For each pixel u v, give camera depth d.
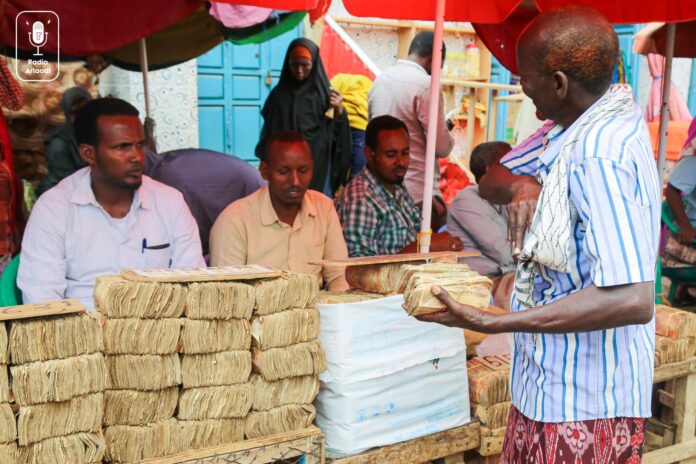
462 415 2.24
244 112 6.86
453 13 3.36
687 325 2.70
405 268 1.75
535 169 1.94
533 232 1.52
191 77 6.32
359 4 3.25
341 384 1.97
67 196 2.47
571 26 1.43
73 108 4.64
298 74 5.12
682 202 4.58
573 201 1.43
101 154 2.39
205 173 3.47
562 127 1.57
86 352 1.60
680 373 2.69
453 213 3.63
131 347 1.71
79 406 1.60
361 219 3.22
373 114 4.75
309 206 2.89
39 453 1.57
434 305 1.54
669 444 2.78
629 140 1.40
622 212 1.34
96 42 3.29
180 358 1.79
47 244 2.41
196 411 1.81
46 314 1.54
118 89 6.00
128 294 1.69
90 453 1.62
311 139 5.24
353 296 2.12
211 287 1.77
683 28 4.40
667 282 5.59
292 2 2.61
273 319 1.85
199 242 2.73
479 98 7.61
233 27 5.14
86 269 2.48
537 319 1.41
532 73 1.50
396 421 2.09
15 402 1.54
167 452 1.79
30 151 5.47
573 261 1.48
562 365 1.57
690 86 8.64
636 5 3.28
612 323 1.36
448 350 2.18
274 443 1.89
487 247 3.48
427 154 2.51
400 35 7.38
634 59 8.03
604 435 1.56
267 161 2.78
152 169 3.45
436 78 2.48
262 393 1.89
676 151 6.18
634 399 1.57
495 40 4.34
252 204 2.85
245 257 2.82
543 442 1.63
